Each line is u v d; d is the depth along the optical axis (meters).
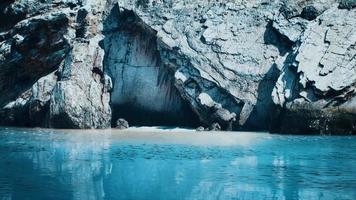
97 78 19.58
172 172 10.20
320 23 17.72
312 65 16.77
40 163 11.07
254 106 18.05
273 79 18.00
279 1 19.25
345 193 8.42
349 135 16.23
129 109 20.00
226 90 18.16
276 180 9.41
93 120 18.84
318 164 11.06
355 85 16.38
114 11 20.52
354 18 17.59
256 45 18.66
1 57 20.48
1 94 20.81
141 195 8.36
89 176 9.77
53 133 17.05
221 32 18.89
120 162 11.23
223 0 19.72
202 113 18.48
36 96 19.55
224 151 12.91
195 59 18.53
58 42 20.11
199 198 8.16
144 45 19.83
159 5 19.61
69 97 18.70
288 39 18.19
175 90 19.45
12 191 8.49
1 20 21.19
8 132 17.33
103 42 20.28
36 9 20.75
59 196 8.20
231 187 8.93
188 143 14.37
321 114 16.22
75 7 20.89
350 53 16.83
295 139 15.15
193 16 19.36
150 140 15.12
